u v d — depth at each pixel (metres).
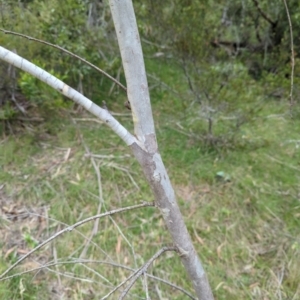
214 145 2.54
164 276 1.84
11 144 2.40
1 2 2.20
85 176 2.26
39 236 1.95
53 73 2.21
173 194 0.94
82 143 2.46
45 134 2.52
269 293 1.82
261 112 2.88
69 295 1.74
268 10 3.19
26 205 2.10
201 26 2.44
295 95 2.68
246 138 2.64
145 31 2.72
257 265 1.92
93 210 2.08
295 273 1.86
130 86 0.82
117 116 2.69
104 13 2.82
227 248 1.98
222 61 2.77
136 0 2.55
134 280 0.91
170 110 2.85
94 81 2.91
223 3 3.08
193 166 2.41
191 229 2.04
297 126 2.80
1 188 2.17
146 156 0.88
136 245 1.96
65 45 2.40
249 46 3.49
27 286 1.74
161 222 2.07
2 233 1.95
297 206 2.18
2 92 2.52
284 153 2.55
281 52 2.94
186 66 2.64
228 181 2.32
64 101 2.38
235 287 1.83
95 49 2.69
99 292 1.76
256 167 2.43
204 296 1.11
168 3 2.41
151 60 3.34
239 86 2.35
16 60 0.79
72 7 2.40
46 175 2.24
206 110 2.50
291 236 2.03
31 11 2.42
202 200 2.21
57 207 2.08
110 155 2.40
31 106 2.65
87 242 1.93
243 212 2.16
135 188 2.22
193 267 1.04
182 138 2.61
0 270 1.78
